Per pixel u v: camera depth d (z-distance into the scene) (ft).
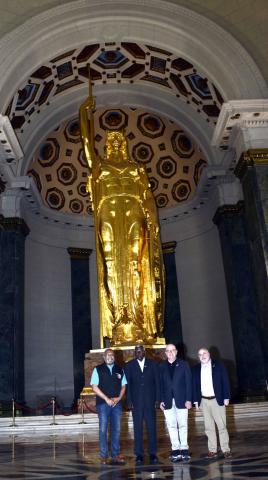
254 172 34.06
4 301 44.06
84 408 33.42
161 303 38.83
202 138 48.08
